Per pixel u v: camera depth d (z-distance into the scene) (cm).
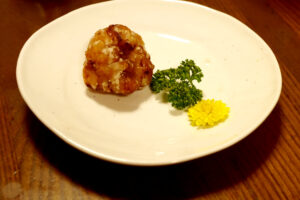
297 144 40
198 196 36
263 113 38
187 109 42
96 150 35
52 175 37
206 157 38
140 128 40
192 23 49
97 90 42
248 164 38
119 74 41
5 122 40
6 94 42
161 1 49
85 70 42
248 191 37
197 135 39
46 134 39
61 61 44
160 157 35
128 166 38
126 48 42
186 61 43
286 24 52
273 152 39
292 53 48
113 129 39
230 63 45
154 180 37
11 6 52
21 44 47
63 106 40
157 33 48
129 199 36
